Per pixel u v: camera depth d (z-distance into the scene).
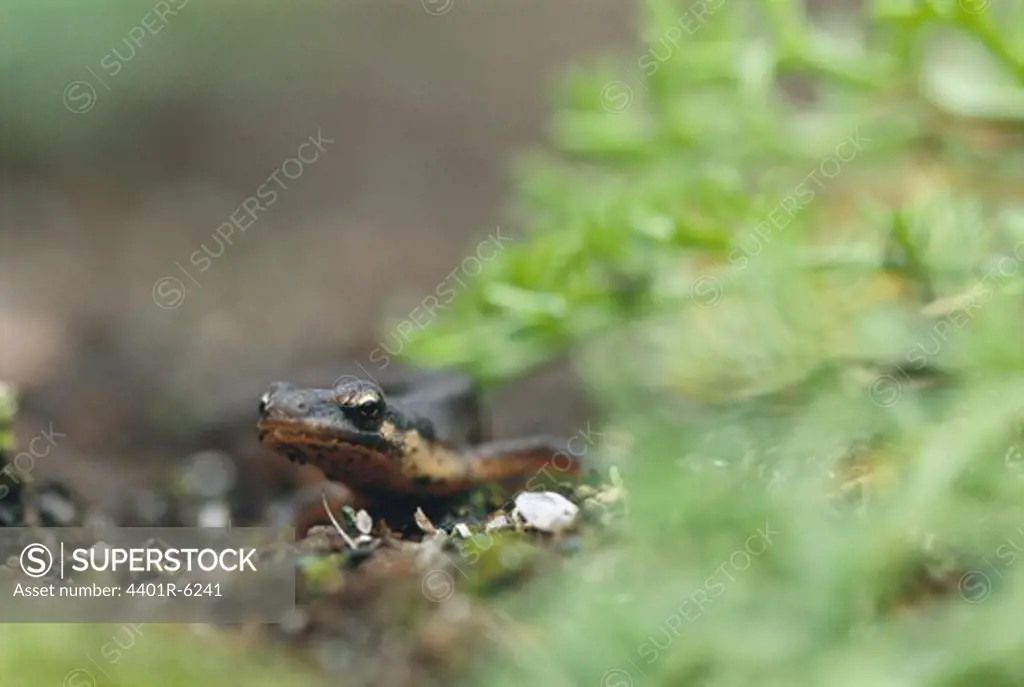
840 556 0.20
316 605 0.21
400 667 0.21
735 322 0.24
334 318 0.33
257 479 0.26
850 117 0.25
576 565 0.21
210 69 0.45
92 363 0.30
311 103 0.45
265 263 0.37
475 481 0.23
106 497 0.25
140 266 0.37
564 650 0.20
